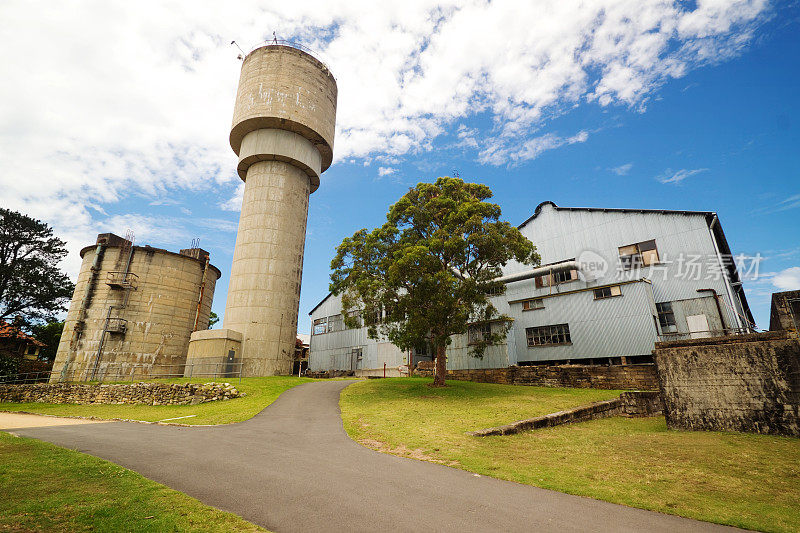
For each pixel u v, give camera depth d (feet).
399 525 17.49
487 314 68.80
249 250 107.14
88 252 118.52
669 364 42.91
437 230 70.08
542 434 39.45
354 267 72.79
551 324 91.91
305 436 38.19
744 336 40.70
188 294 120.57
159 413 61.46
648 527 17.97
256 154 112.57
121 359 106.42
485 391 66.80
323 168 131.23
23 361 128.67
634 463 29.27
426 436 37.32
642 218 88.43
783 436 35.76
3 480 22.61
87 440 37.09
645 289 80.07
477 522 18.03
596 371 71.36
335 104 127.13
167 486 22.76
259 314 102.06
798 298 46.32
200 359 95.14
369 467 27.25
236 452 31.55
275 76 114.01
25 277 134.72
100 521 17.01
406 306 63.98
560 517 18.89
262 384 78.43
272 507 19.51
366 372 118.32
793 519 19.15
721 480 25.29
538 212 105.50
